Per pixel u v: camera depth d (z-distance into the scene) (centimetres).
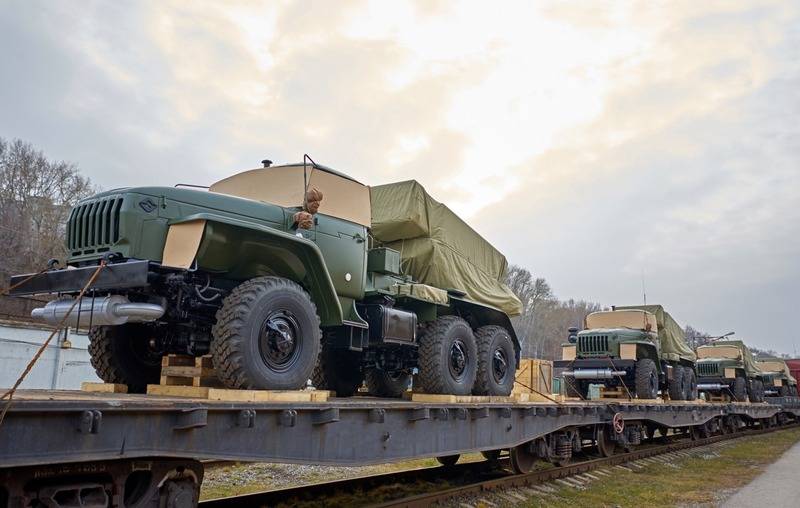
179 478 358
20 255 3019
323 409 425
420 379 680
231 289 494
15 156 3844
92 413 288
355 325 582
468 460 1058
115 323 412
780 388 2964
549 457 858
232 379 424
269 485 805
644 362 1360
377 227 772
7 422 266
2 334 1459
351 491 708
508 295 901
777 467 1120
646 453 1191
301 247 492
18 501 288
